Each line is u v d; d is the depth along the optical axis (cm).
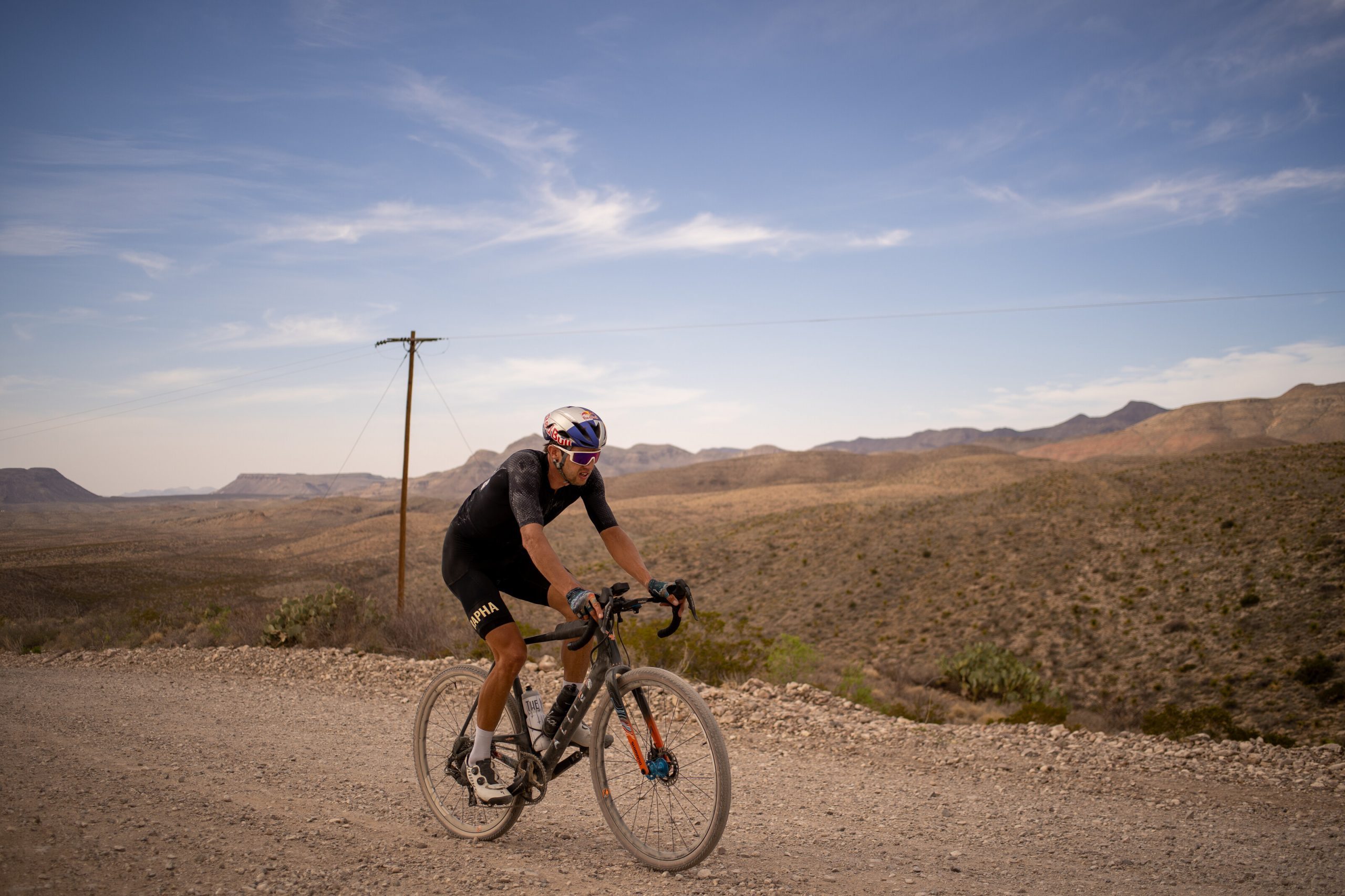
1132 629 4647
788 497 19800
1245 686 3612
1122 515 6600
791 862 336
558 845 342
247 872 280
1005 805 498
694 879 299
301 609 1548
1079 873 360
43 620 2203
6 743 538
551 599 354
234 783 434
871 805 475
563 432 318
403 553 2927
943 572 6500
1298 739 2941
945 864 356
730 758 594
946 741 687
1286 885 360
